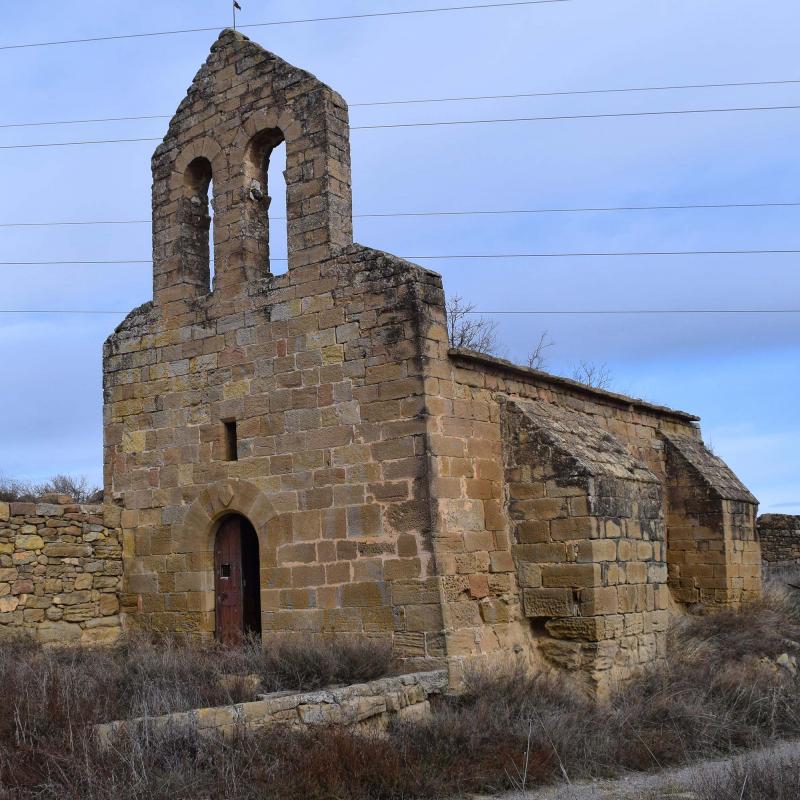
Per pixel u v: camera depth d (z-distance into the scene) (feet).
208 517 53.67
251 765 31.53
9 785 28.43
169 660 43.09
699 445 77.77
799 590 80.89
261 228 55.57
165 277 57.93
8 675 37.42
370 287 48.70
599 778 36.91
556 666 49.06
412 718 40.93
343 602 47.73
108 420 59.36
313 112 52.13
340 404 49.11
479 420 50.06
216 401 54.24
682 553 70.74
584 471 49.03
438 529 45.65
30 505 53.57
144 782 28.96
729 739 42.24
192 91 58.03
